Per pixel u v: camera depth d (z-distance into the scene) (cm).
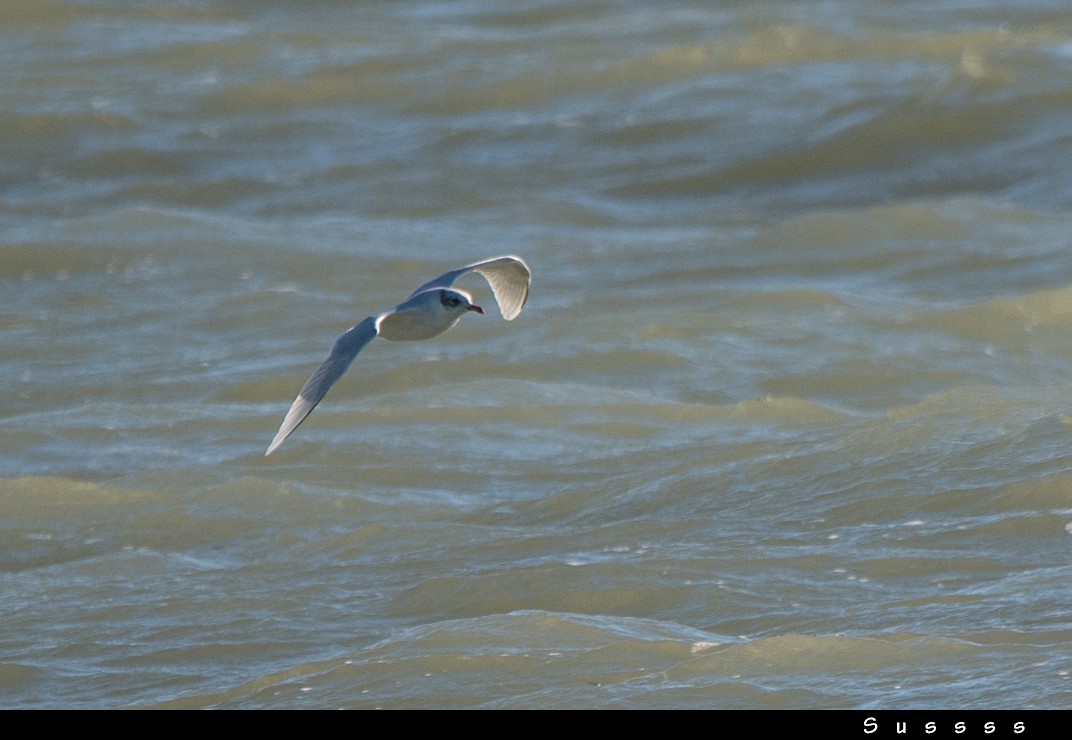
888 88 3431
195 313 2259
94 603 1273
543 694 1030
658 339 2061
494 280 1059
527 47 3962
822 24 4003
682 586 1209
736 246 2591
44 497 1545
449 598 1230
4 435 1753
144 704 1080
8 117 3447
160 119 3497
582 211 2883
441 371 1973
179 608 1247
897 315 2144
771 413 1758
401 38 4106
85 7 4397
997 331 2064
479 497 1539
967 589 1163
